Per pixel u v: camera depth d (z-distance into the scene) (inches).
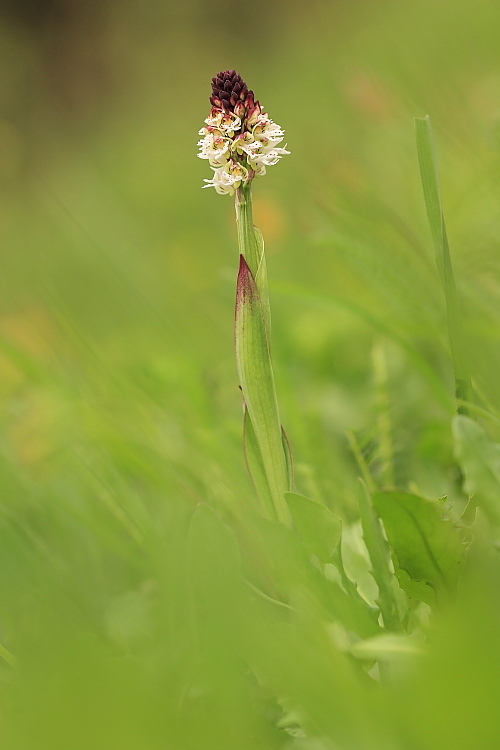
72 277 66.1
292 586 29.8
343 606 29.9
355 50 79.4
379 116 52.3
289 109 103.3
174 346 47.4
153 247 81.0
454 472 34.5
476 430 29.6
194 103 157.5
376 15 94.7
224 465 35.7
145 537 32.0
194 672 29.0
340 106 76.4
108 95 193.2
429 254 38.2
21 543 33.0
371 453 34.5
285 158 85.1
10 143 86.8
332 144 69.0
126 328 53.4
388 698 28.2
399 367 38.2
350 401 39.4
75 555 34.5
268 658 28.6
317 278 54.0
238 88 30.8
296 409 35.9
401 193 45.0
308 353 45.8
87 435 35.9
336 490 33.9
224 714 28.7
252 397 30.9
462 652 27.8
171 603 29.4
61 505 34.4
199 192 107.3
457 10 63.2
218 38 181.2
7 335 47.5
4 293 69.8
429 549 29.7
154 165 125.5
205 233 86.7
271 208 70.2
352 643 29.8
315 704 28.3
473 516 30.2
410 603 30.5
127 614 31.8
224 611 28.9
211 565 29.5
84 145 175.2
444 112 44.8
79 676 28.3
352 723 28.1
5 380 44.9
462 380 31.1
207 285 55.2
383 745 27.9
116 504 34.3
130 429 36.6
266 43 168.4
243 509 32.7
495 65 56.8
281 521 31.1
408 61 55.9
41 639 30.2
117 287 56.2
